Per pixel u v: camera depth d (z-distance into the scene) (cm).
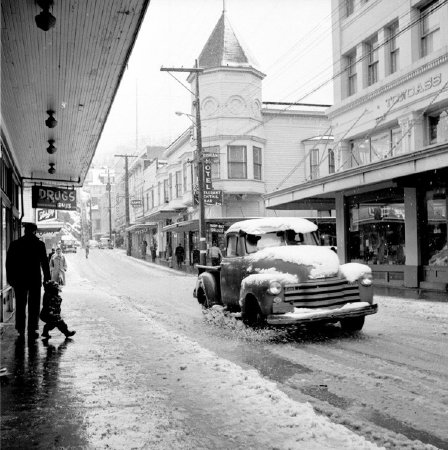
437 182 1777
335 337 930
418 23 2012
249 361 752
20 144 1302
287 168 3959
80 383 566
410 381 619
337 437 400
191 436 405
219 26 3931
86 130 1184
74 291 1956
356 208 2331
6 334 915
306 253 945
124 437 404
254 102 3812
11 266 857
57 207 1628
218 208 3822
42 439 402
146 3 628
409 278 1922
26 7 629
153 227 6353
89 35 709
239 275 1054
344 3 2480
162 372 616
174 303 1669
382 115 2184
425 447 408
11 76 848
